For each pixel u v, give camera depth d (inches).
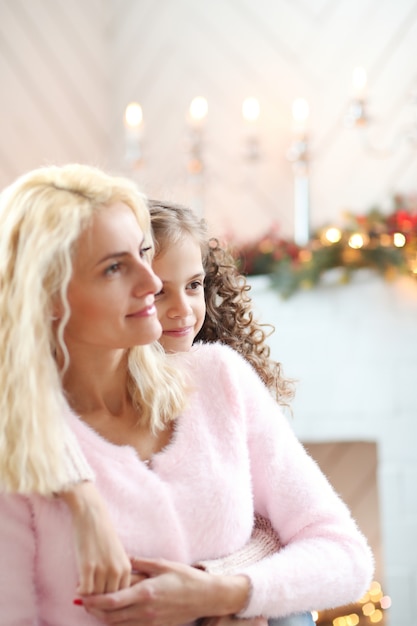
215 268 61.4
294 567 46.6
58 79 127.0
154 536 45.6
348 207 113.5
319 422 108.6
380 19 111.6
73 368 46.4
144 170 127.3
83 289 43.1
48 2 126.5
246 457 49.9
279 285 107.5
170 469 47.5
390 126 110.7
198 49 124.3
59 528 44.2
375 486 109.2
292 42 117.8
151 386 48.0
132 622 42.1
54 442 43.0
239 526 47.9
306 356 108.6
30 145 124.8
